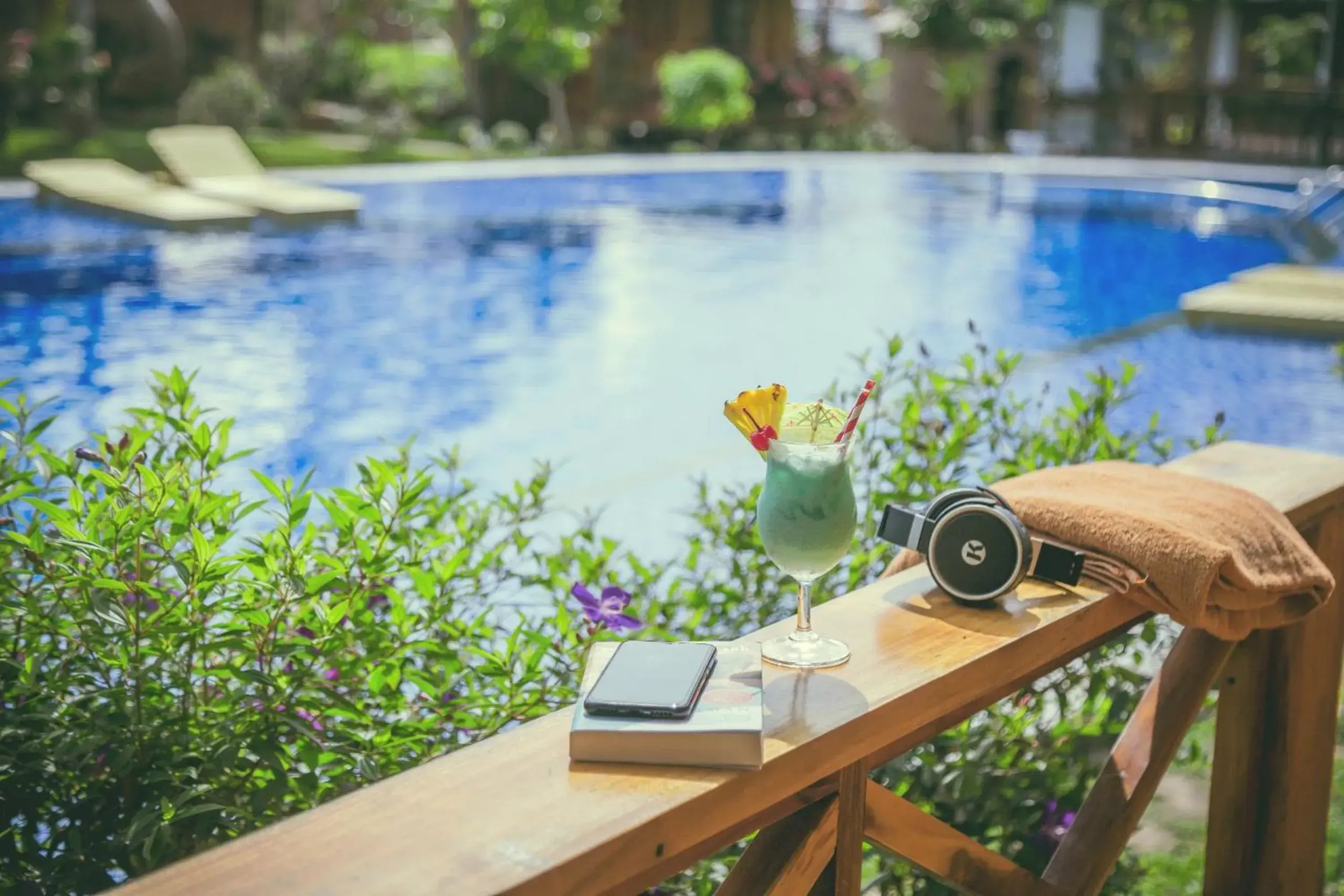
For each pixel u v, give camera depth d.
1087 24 29.41
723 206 19.22
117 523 1.84
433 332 10.48
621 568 4.73
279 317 10.80
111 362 8.97
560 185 20.64
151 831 1.71
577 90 26.78
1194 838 2.88
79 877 1.82
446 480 6.52
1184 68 30.33
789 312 11.70
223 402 8.11
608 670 1.39
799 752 1.32
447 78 26.11
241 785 1.88
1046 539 1.92
